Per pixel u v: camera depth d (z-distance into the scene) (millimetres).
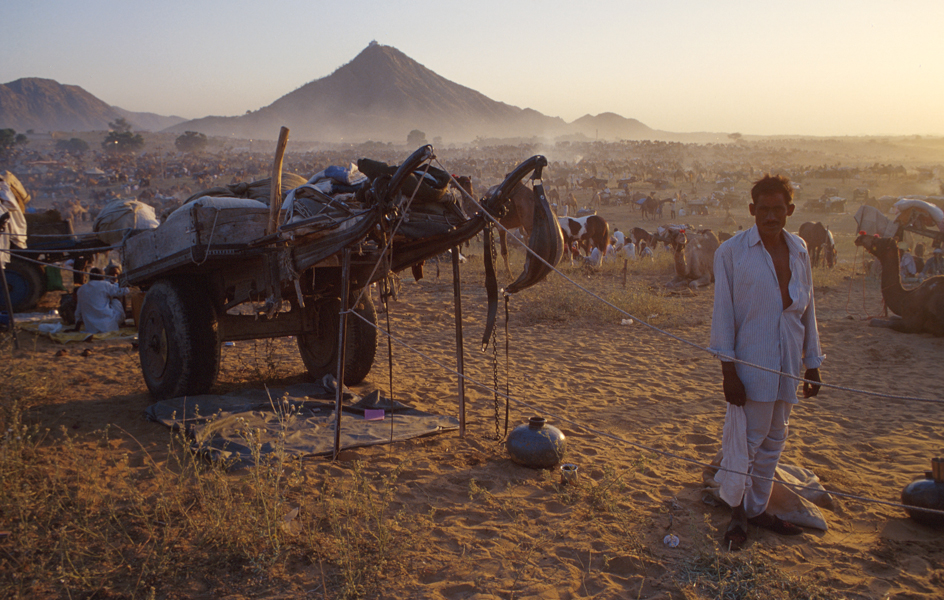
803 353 3848
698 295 14875
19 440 4477
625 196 72250
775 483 4117
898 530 3967
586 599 3154
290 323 7082
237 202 5832
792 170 111250
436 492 4422
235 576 3289
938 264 15961
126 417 5992
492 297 5270
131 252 6848
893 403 6875
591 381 7820
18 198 13578
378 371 8078
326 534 3699
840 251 26906
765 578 3301
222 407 5910
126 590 3133
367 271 6566
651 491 4500
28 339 9898
